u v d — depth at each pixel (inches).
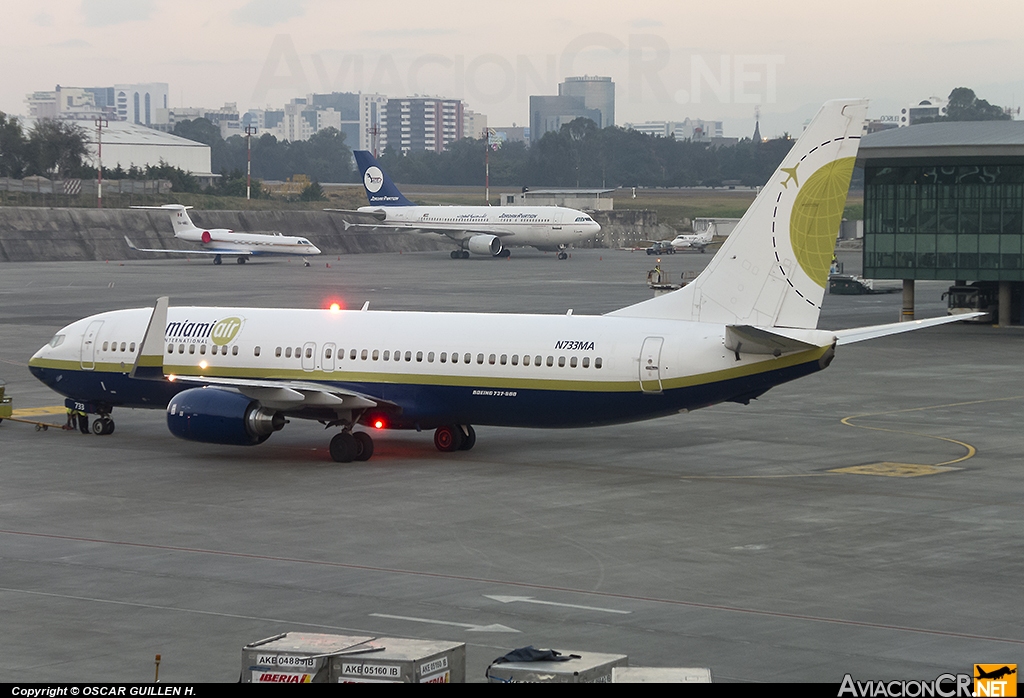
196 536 2901.1
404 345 3951.8
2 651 2048.5
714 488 3474.4
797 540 2866.6
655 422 4704.7
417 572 2578.7
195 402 3823.8
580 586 2471.7
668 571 2588.6
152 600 2363.4
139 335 4284.0
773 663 1993.1
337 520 3073.3
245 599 2372.0
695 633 2155.5
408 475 3671.3
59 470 3750.0
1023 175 7721.5
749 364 3587.6
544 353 3786.9
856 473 3698.3
